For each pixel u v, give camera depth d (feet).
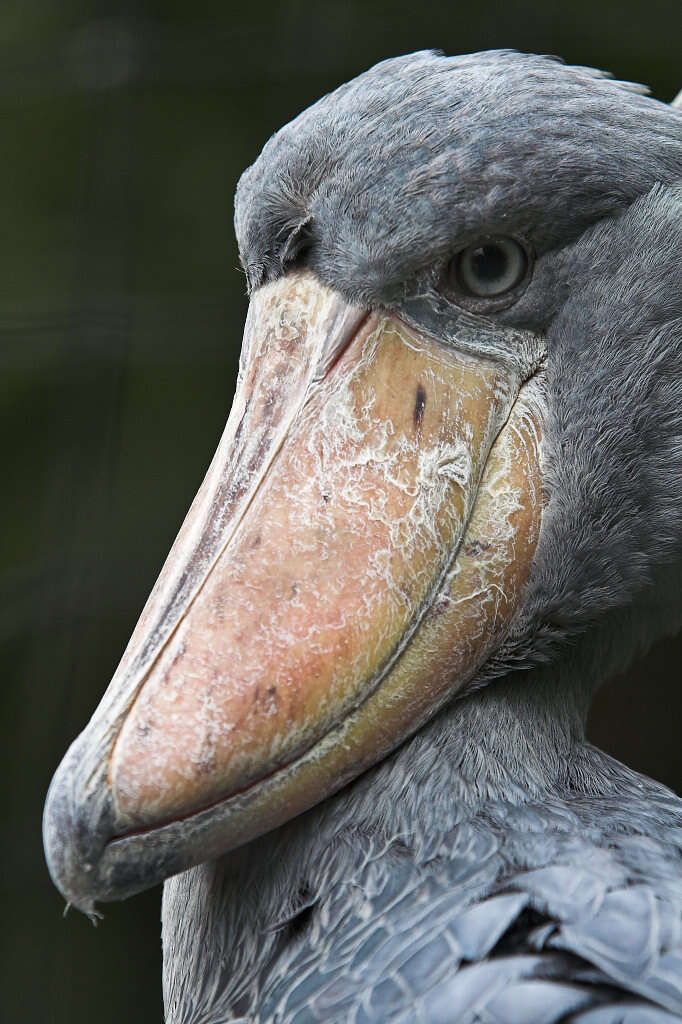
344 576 10.59
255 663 10.53
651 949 10.44
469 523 10.67
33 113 15.46
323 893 10.66
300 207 10.69
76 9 15.76
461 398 10.68
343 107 10.69
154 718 10.49
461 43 15.10
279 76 15.40
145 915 15.55
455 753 10.69
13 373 14.93
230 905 10.73
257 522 10.60
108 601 14.98
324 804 10.69
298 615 10.56
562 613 10.72
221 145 15.43
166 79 15.47
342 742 10.59
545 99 10.68
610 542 10.72
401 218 10.64
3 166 15.28
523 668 10.73
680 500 10.75
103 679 15.02
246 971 10.69
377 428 10.65
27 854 14.83
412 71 10.72
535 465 10.70
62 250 15.19
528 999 10.40
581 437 10.71
